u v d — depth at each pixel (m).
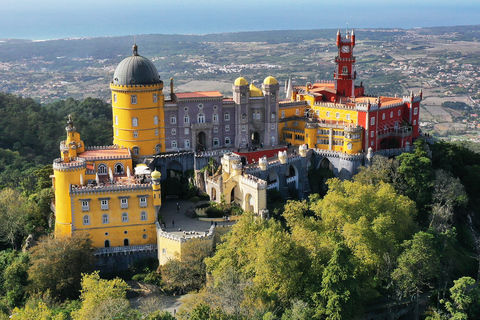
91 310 124.12
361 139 194.38
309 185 195.62
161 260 157.50
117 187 157.50
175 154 191.00
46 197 176.00
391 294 146.62
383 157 187.50
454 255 162.50
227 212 174.12
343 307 127.75
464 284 133.38
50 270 146.38
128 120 187.75
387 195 160.62
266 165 181.88
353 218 155.62
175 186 186.25
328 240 145.00
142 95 186.25
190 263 147.88
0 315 134.12
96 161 174.88
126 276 158.00
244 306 127.75
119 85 185.50
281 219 170.12
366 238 145.62
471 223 195.88
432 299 145.62
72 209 156.50
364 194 159.12
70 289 148.25
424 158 185.38
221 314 122.94
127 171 171.50
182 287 147.88
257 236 139.75
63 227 162.62
